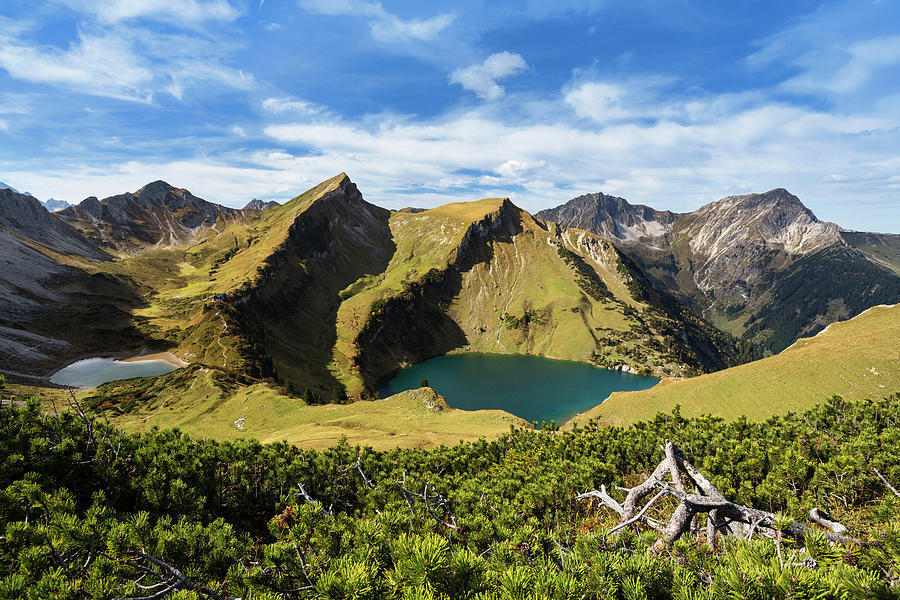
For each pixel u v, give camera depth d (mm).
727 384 86062
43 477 8086
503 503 10812
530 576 3662
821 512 6699
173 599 3986
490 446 31906
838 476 9906
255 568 4906
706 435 17188
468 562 3543
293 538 5547
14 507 6203
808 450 13680
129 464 9680
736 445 14375
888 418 18953
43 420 9562
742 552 3973
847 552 3943
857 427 18797
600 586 3684
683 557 4559
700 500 5891
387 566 4512
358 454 16062
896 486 9375
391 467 16641
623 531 5387
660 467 7348
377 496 11391
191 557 5699
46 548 4688
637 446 16844
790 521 4766
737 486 11977
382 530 5012
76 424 9758
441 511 8320
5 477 7895
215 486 10883
